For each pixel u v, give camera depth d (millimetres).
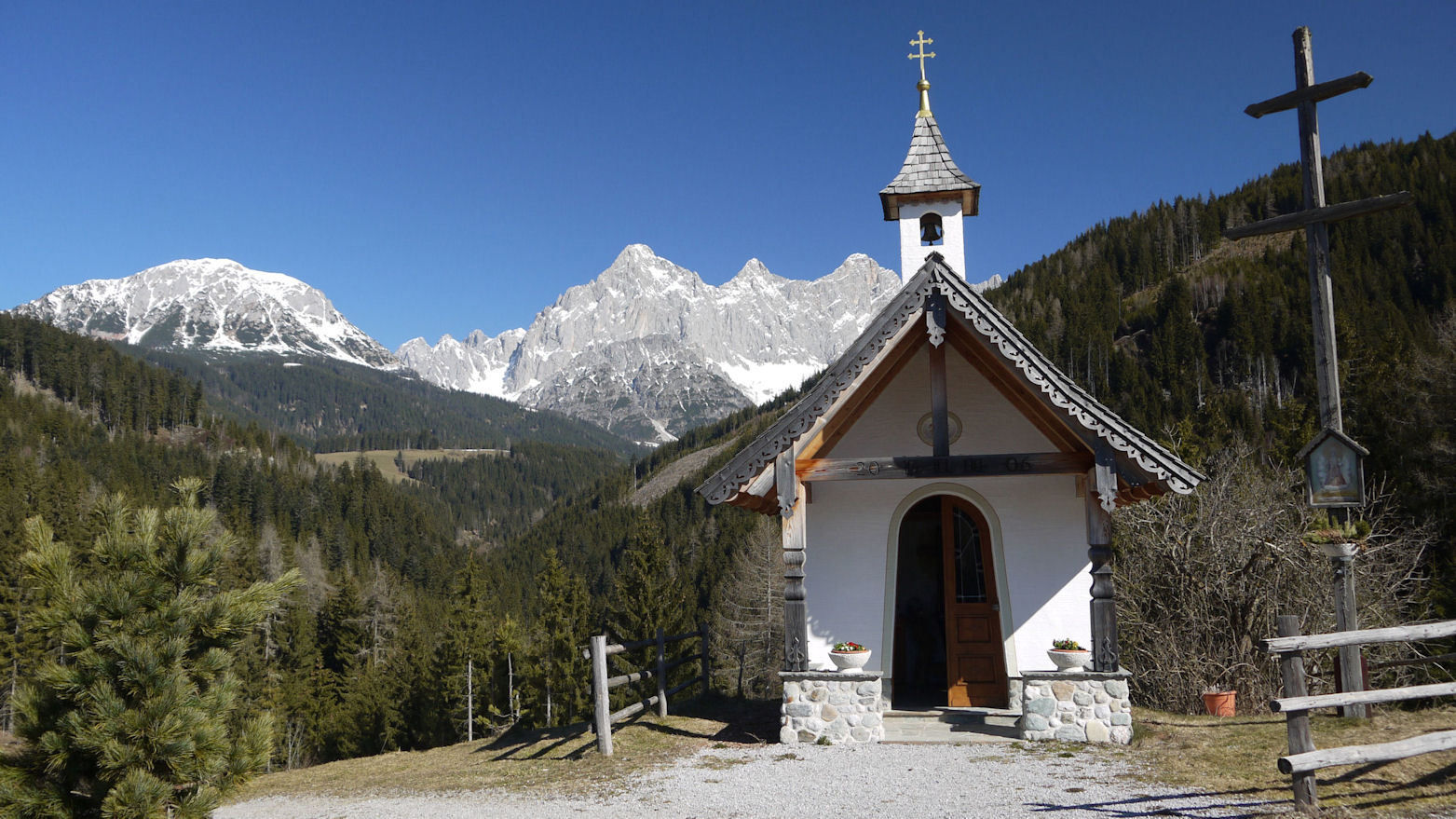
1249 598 16984
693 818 8531
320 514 126250
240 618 8164
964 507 13602
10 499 66875
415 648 57656
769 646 45844
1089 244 141625
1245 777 8742
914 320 11719
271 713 8477
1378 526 21609
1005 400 13164
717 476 11797
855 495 13594
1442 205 89688
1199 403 69125
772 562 46656
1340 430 11062
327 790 11586
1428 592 20344
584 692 48531
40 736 7492
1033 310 111938
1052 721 11195
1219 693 12859
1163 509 19141
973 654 13352
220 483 124250
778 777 10023
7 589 49156
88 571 7965
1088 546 11281
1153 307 103750
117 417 160625
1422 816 7090
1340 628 11102
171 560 8047
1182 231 134250
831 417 11984
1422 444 28438
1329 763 7035
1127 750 10445
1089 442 11109
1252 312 85125
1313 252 11336
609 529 119438
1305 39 11297
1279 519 19156
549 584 52344
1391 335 44469
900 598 15164
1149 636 18516
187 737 7520
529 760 12164
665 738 12789
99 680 7434
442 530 153750
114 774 7375
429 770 12461
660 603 48469
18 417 129750
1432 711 11266
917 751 11023
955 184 14047
